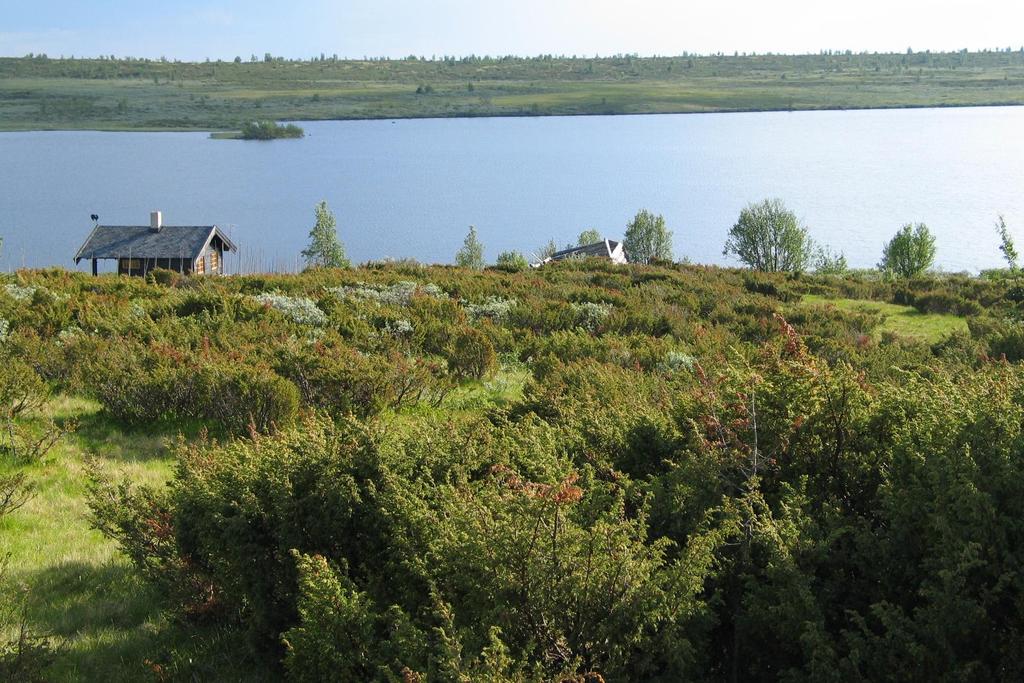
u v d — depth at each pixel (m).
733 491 5.41
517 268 39.59
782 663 4.57
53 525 8.12
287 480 5.14
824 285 39.78
